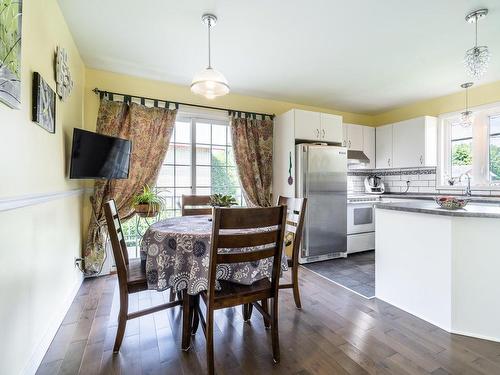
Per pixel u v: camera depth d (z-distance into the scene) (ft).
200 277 4.88
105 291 8.10
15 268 4.10
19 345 4.21
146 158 10.13
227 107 11.93
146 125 10.12
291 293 8.05
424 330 6.04
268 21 6.79
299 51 8.30
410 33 7.29
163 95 10.67
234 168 12.38
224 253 4.54
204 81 6.34
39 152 5.11
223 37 7.54
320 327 6.14
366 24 6.91
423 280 6.51
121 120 9.78
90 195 9.55
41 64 5.23
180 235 5.12
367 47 8.09
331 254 11.86
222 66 9.37
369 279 9.27
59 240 6.36
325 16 6.57
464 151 12.02
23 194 4.39
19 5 3.96
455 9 6.27
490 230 5.68
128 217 9.89
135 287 5.28
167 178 11.13
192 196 9.12
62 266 6.61
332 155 11.51
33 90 4.78
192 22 6.86
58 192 6.10
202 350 5.31
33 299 4.76
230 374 4.64
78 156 6.91
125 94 9.97
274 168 12.71
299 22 6.82
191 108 11.16
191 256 5.03
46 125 5.34
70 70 7.36
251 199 12.03
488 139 11.21
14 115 4.07
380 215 7.62
